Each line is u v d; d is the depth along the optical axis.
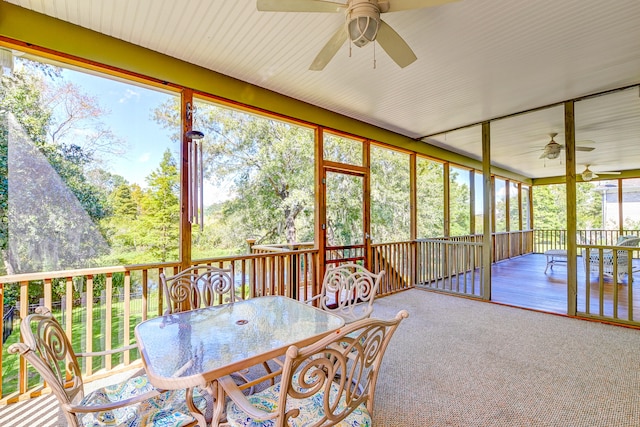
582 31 2.46
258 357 1.36
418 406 2.00
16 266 2.31
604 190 10.07
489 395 2.12
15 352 1.05
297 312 2.00
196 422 1.42
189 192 2.93
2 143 2.30
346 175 4.65
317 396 1.47
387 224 5.46
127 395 1.52
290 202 4.49
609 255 5.63
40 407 2.08
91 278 2.46
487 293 4.57
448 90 3.64
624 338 3.11
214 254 3.85
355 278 2.73
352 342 1.18
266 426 1.26
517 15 2.26
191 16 2.31
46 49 2.32
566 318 3.77
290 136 4.54
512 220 9.68
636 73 3.20
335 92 3.71
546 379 2.33
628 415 1.90
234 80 3.31
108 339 2.53
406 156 5.90
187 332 1.64
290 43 2.66
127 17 2.33
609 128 5.16
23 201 2.36
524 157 7.46
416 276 5.73
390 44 2.10
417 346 2.94
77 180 2.58
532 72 3.17
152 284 2.86
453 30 2.44
